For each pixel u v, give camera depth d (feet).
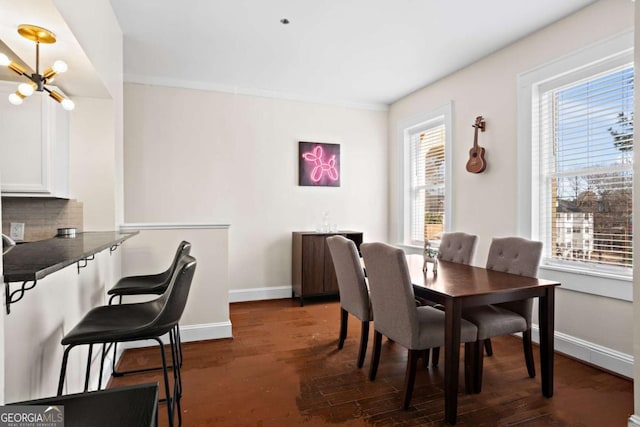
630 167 7.80
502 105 10.54
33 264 3.24
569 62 8.68
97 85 7.91
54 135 7.70
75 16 5.94
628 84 7.86
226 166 13.78
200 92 13.39
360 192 15.88
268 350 9.12
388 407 6.51
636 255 5.53
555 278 9.11
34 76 6.04
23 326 4.10
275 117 14.44
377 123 16.17
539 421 6.09
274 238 14.52
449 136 12.53
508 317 7.27
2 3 4.94
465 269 8.52
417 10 8.55
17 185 7.32
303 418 6.15
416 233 14.97
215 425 5.93
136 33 9.66
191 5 8.33
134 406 2.67
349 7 8.44
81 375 6.18
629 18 7.55
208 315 9.88
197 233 9.80
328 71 12.36
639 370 5.47
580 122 8.83
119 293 7.06
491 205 10.91
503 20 9.00
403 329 6.52
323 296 14.93
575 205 8.98
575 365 8.25
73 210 8.63
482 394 6.97
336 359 8.59
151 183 12.87
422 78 12.98
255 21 9.05
